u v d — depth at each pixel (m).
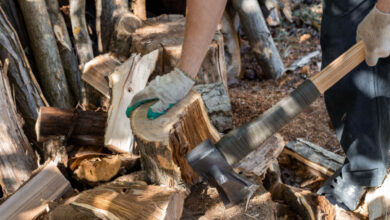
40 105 2.59
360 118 1.87
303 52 4.16
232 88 3.67
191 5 1.53
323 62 1.99
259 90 3.58
